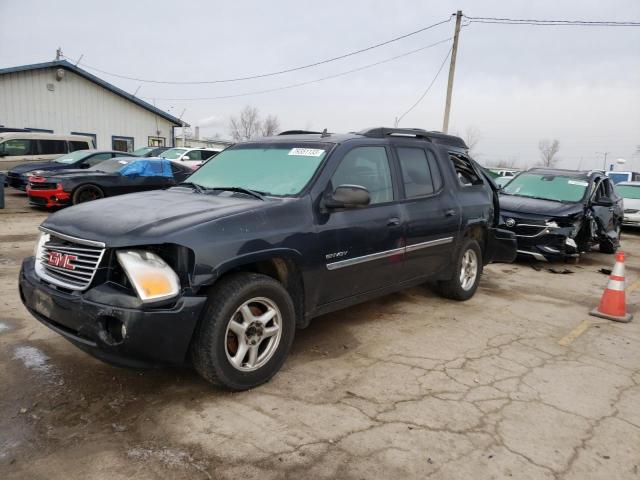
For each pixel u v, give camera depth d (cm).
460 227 545
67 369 361
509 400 345
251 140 491
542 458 278
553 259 909
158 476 248
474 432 301
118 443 275
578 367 411
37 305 326
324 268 383
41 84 2427
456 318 527
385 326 490
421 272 506
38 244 355
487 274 779
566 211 837
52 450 266
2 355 380
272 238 341
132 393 331
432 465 267
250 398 331
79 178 1188
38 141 1755
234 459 264
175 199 378
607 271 849
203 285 303
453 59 2242
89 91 2581
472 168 608
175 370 367
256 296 332
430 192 511
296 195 379
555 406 340
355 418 311
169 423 296
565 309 590
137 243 292
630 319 552
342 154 416
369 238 420
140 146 2812
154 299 286
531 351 443
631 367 417
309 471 257
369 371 382
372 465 264
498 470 265
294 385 352
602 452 287
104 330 289
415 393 349
